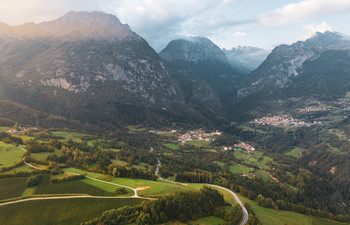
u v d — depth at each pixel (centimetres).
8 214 12088
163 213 12306
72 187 14688
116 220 11675
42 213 12300
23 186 14262
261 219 14762
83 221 11956
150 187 15975
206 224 12381
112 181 16525
